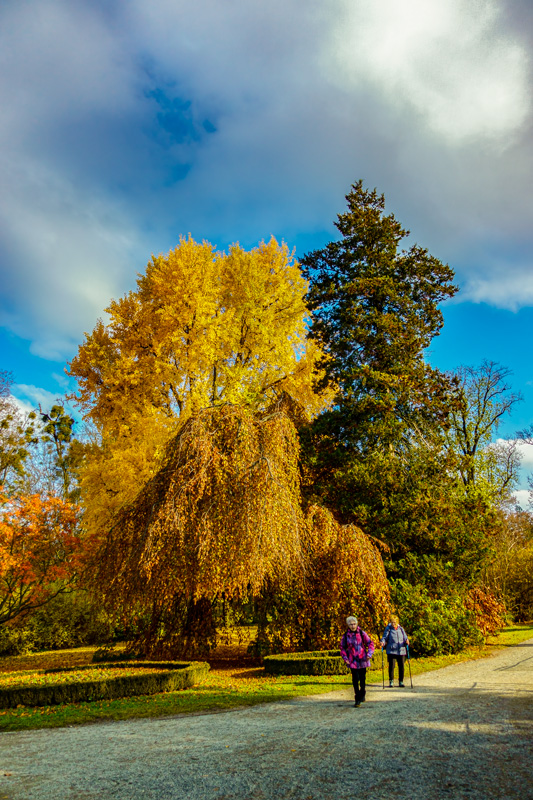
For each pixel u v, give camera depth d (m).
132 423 19.02
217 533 11.57
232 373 19.22
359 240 20.17
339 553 12.80
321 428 16.72
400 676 9.72
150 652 13.34
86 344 21.81
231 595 12.37
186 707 8.06
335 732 6.02
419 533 14.66
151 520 11.81
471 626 15.30
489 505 17.09
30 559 14.77
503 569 27.81
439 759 4.84
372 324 17.88
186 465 12.16
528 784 4.08
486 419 26.14
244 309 21.47
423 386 17.20
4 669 14.52
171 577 11.51
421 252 19.53
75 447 22.86
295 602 13.33
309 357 21.19
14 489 25.52
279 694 9.03
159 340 20.58
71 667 12.34
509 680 9.58
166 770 4.83
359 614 12.80
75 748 5.84
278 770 4.70
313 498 14.89
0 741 6.36
